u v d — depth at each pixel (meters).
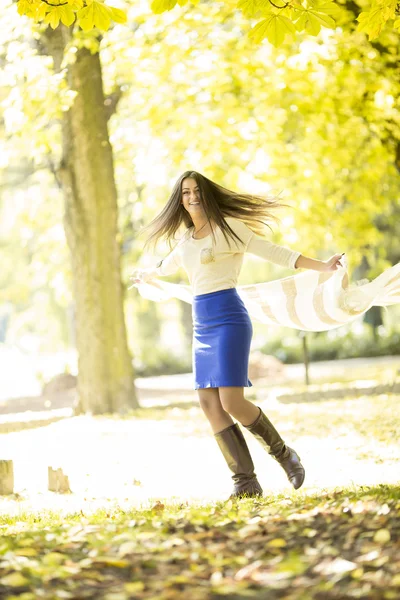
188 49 23.53
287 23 10.18
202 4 23.09
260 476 13.92
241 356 9.90
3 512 11.41
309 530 6.99
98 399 24.08
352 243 30.36
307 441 17.20
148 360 50.94
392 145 24.30
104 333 24.23
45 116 21.72
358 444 16.25
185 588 5.89
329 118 24.81
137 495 12.54
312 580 5.80
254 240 10.13
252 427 10.16
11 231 49.88
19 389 40.25
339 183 29.59
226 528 7.46
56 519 9.55
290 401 25.27
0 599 5.68
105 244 24.39
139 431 19.98
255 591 5.67
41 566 6.38
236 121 25.44
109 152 24.50
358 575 5.78
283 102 25.75
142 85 24.92
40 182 33.59
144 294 12.31
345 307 10.67
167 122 26.75
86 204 24.28
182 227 10.80
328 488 10.70
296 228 28.86
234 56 24.09
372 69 22.16
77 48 21.80
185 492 12.56
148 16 22.48
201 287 10.05
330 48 21.75
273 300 11.40
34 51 21.78
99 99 24.28
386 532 6.58
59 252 34.34
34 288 53.22
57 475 13.21
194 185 10.21
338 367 43.34
